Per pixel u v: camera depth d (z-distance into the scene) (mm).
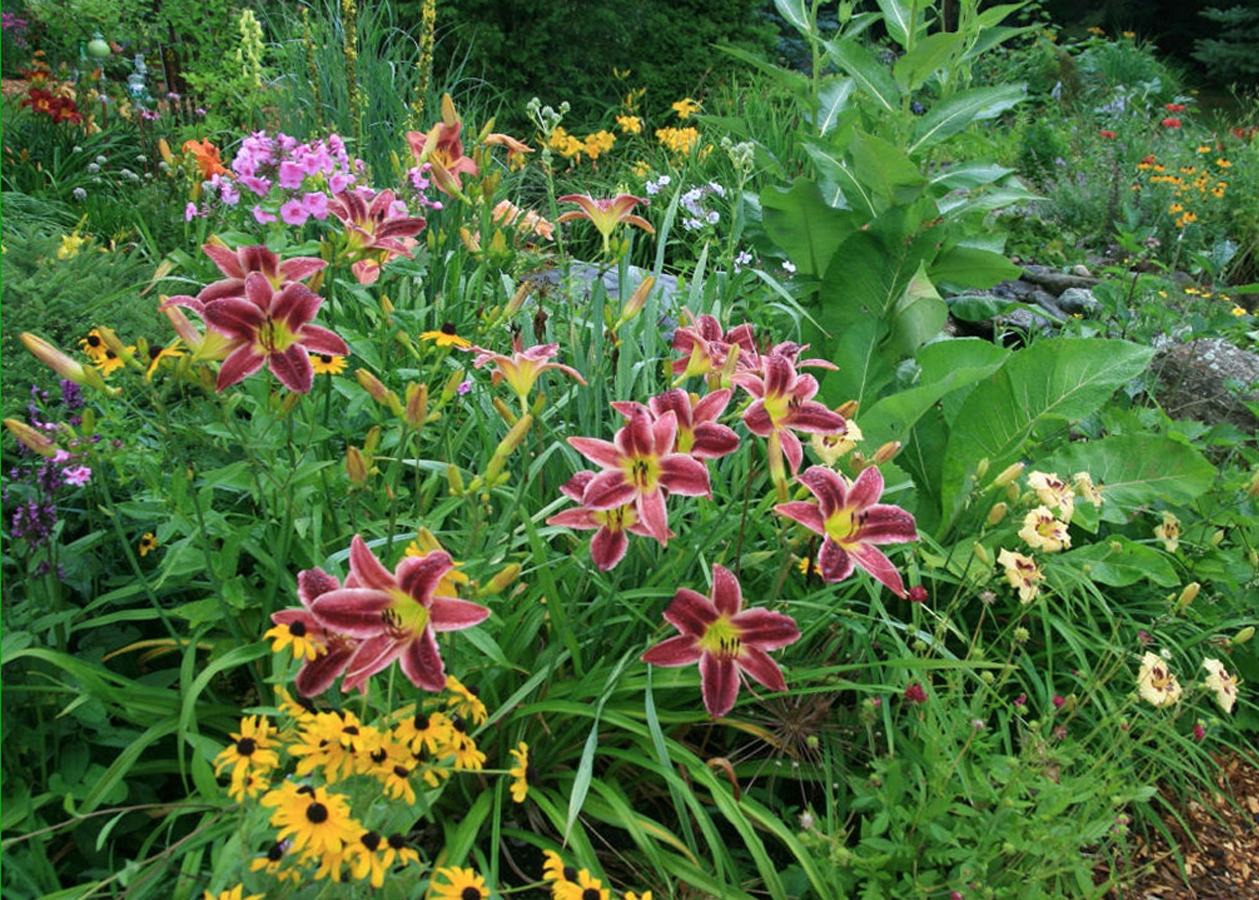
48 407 2912
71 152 6594
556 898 1894
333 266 2857
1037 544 2691
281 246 3258
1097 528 3736
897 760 2594
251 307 2193
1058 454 3637
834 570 2340
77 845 2275
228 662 2293
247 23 6273
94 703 2301
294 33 7254
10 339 2939
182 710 2227
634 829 2422
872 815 2781
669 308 4246
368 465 2404
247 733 1854
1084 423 4133
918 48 3854
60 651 2432
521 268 4109
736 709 2895
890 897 2428
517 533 2852
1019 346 6082
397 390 3217
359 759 1859
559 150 7664
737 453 3322
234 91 6477
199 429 2553
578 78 9602
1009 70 12625
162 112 6965
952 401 3740
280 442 2525
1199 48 20500
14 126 6531
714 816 2777
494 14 9266
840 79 4777
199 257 3418
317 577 1987
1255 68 19312
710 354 2717
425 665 1902
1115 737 3135
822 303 3945
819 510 2367
